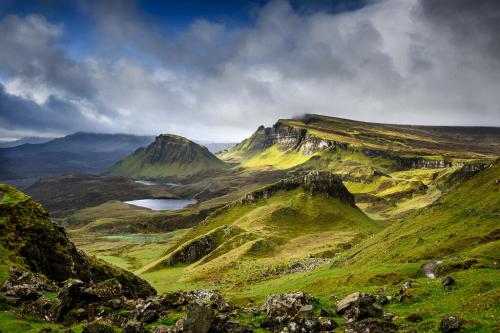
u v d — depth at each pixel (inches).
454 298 1531.7
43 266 2792.8
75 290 1705.2
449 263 2346.2
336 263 4274.1
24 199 3238.2
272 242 7283.5
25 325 1364.4
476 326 1181.7
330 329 1336.1
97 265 3272.6
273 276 4864.7
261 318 1576.0
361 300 1498.5
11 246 2726.4
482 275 1776.6
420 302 1589.6
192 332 1301.7
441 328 1225.4
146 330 1389.0
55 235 3110.2
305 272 4360.2
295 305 1594.5
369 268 3024.1
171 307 1713.8
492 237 2832.2
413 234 3713.1
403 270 2566.4
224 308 1726.1
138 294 3329.2
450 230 3368.6
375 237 4781.0
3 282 1915.6
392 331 1241.4
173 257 7396.7
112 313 1667.1
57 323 1546.5
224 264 6117.1
